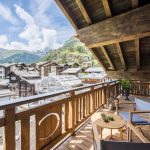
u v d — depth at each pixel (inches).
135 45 208.5
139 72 267.6
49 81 1311.5
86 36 205.9
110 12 172.6
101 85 237.9
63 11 189.5
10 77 1525.6
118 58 259.8
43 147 104.2
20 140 84.7
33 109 93.6
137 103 166.6
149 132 142.6
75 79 1269.7
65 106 131.3
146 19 152.8
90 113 188.7
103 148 63.9
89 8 180.5
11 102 74.9
